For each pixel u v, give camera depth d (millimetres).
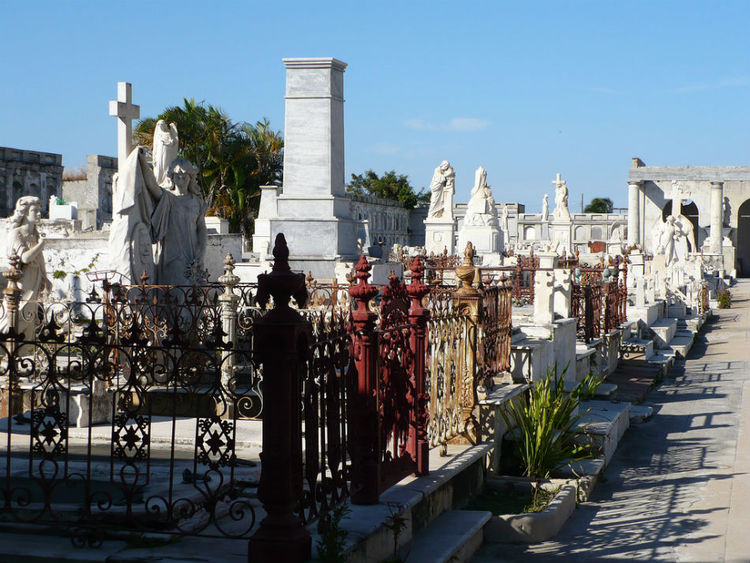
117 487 5793
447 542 6707
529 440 9367
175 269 13281
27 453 7672
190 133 43312
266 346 4934
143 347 5605
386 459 6672
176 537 5426
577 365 14664
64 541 5371
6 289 10641
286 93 16156
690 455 11211
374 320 6352
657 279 28031
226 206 44812
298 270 16016
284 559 4867
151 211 12961
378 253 19172
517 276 21266
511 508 8211
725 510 8562
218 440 5398
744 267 78875
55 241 17719
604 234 84125
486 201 36406
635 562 7055
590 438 10664
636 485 9797
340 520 5801
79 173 74750
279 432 4922
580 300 16312
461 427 8844
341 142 16688
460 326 8883
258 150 46188
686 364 20797
